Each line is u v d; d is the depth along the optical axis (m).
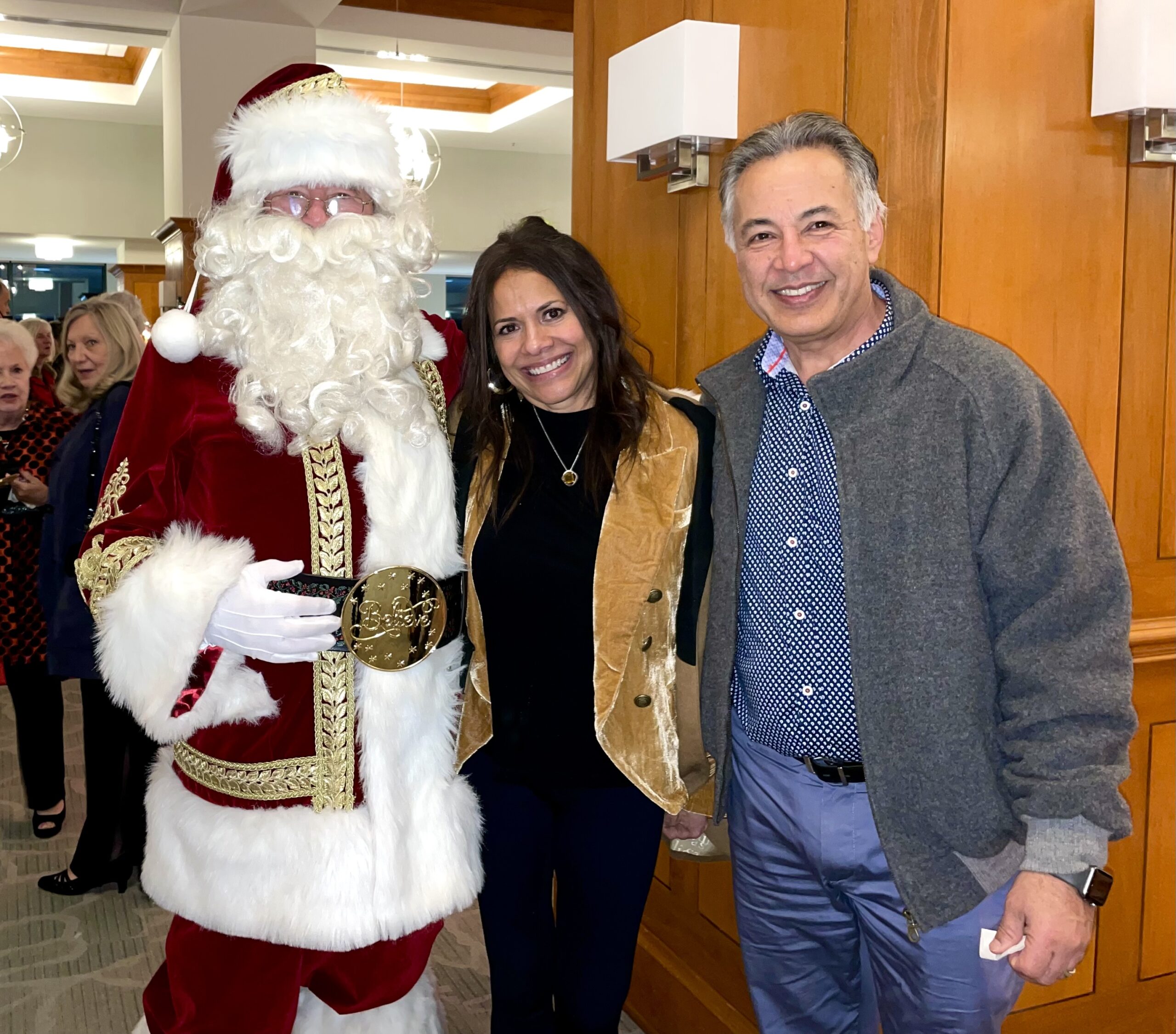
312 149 1.56
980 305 1.78
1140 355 1.92
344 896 1.48
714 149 2.19
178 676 1.43
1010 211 1.79
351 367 1.53
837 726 1.42
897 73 1.72
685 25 2.06
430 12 7.28
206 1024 1.52
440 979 2.61
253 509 1.51
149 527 1.53
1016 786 1.28
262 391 1.50
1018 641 1.30
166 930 2.87
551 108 9.95
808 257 1.34
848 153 1.37
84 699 2.98
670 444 1.64
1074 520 1.27
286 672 1.52
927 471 1.32
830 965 1.60
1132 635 1.90
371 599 1.49
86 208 11.25
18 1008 2.48
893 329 1.37
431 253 1.68
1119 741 1.26
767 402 1.52
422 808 1.57
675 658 1.66
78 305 3.05
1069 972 1.26
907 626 1.32
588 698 1.60
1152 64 1.69
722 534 1.56
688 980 2.33
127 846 3.07
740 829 1.60
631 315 2.57
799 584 1.44
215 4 6.50
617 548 1.59
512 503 1.62
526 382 1.60
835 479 1.41
